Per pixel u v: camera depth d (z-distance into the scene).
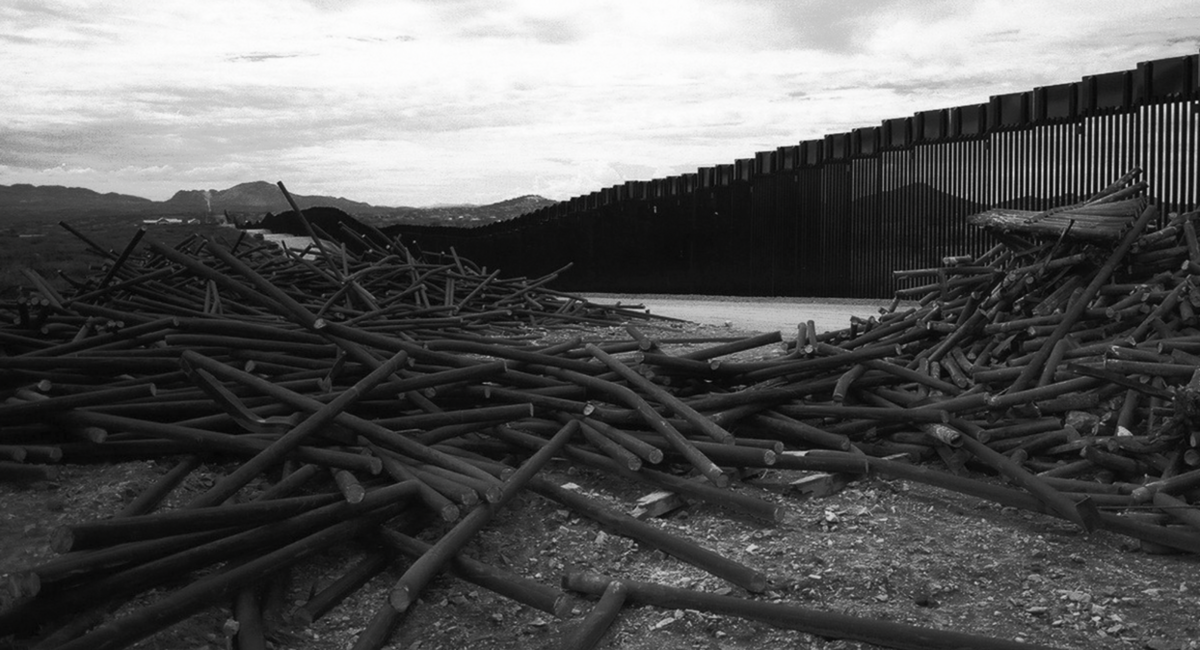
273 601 5.30
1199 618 5.25
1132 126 18.23
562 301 19.28
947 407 7.80
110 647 4.47
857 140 24.78
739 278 28.97
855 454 7.31
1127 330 9.64
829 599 5.52
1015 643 4.82
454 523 6.26
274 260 17.00
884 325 11.27
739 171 28.81
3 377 7.27
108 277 12.32
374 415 7.50
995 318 10.25
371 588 5.68
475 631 5.31
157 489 6.02
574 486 7.19
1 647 4.53
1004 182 20.94
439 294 17.80
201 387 6.21
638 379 8.00
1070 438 7.60
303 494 6.34
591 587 5.56
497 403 7.96
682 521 6.71
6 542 5.49
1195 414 6.57
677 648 5.04
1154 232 11.61
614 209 34.75
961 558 6.07
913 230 23.27
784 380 8.80
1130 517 6.49
